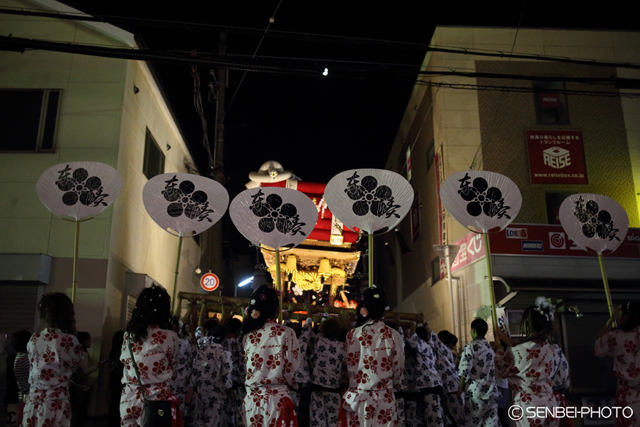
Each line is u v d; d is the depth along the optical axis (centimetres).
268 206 662
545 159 1559
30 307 962
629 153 1580
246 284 2117
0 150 1052
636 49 1652
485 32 1642
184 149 1652
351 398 525
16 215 1016
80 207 675
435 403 734
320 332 735
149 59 920
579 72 1628
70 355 546
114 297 1043
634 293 1224
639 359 562
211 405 734
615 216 725
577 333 1204
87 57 1105
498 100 1595
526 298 1244
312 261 1495
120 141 1071
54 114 1076
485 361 715
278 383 510
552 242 1315
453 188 674
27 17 1107
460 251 1444
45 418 525
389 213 641
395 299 2277
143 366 495
